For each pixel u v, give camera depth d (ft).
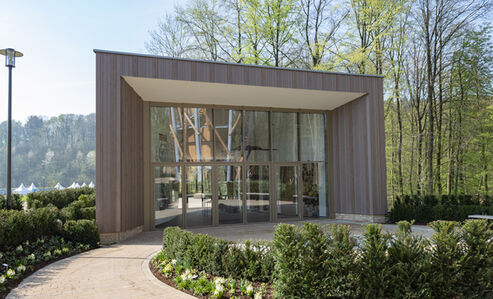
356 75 37.83
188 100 38.11
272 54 64.90
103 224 28.48
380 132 38.63
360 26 62.49
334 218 43.83
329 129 44.83
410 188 63.87
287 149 43.09
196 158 38.93
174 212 37.55
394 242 12.90
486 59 54.85
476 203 37.91
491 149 57.62
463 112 58.34
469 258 12.50
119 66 29.66
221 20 64.54
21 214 21.83
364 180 39.24
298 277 12.42
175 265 17.95
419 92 62.90
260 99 38.68
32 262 19.44
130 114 32.37
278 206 42.04
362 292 12.11
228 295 13.80
